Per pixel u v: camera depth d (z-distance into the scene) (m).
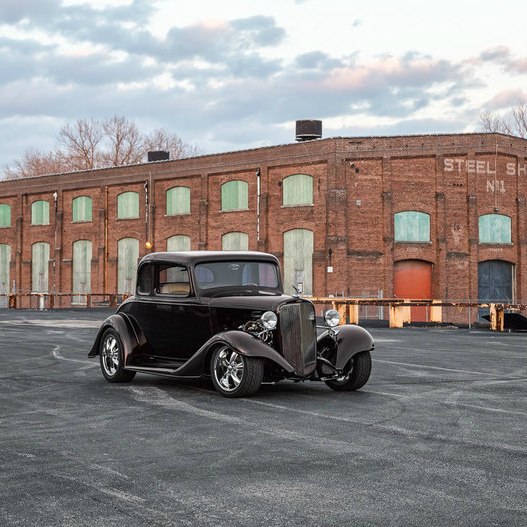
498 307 30.00
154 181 53.91
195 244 51.66
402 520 5.31
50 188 59.72
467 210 45.25
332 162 44.78
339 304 33.38
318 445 7.75
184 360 12.10
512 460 7.09
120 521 5.30
